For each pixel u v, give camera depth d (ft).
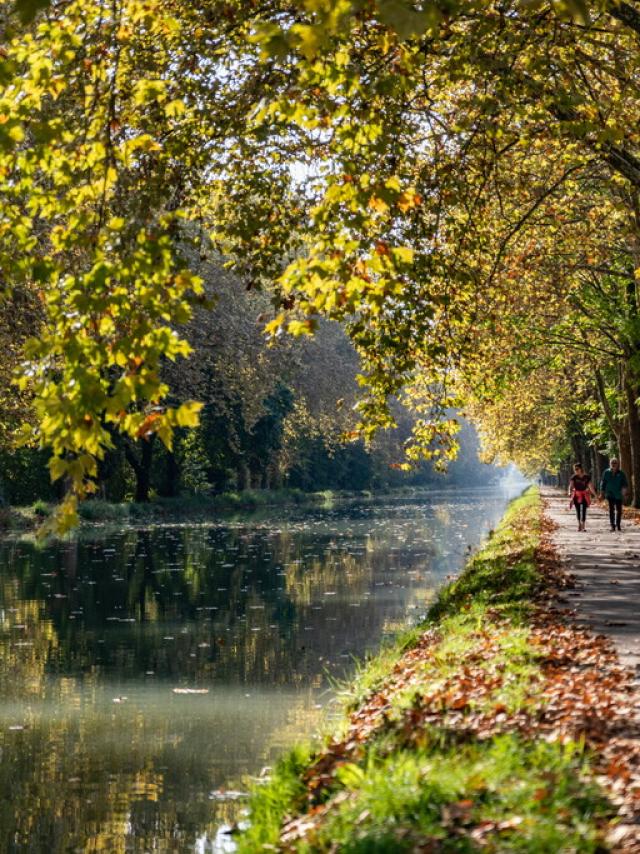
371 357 45.50
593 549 84.53
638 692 29.27
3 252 24.13
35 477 217.36
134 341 21.49
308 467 343.46
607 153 51.08
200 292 22.39
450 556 113.09
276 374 173.78
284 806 23.80
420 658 39.75
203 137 42.37
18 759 36.27
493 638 40.22
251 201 45.75
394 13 17.51
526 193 61.62
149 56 41.70
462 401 50.85
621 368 130.52
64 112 33.17
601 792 19.30
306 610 71.82
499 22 39.24
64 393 21.24
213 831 28.86
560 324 112.37
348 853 17.46
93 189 26.02
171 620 68.03
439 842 17.22
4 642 60.08
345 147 33.17
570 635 39.60
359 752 24.95
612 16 42.91
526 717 25.44
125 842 27.91
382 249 26.86
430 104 48.91
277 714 42.19
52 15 30.81
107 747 37.73
